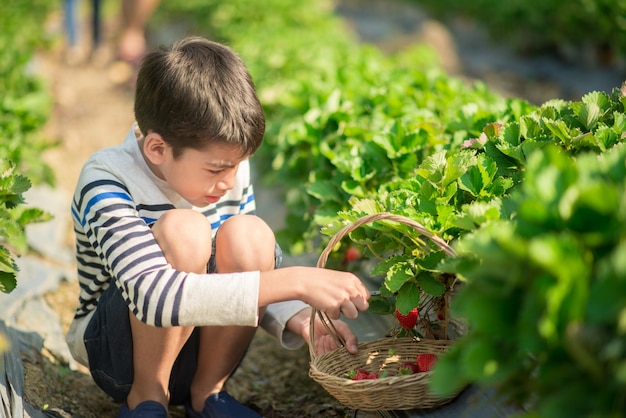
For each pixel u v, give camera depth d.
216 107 2.02
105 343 2.27
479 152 2.53
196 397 2.39
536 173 1.50
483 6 8.88
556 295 1.31
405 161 2.80
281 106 4.44
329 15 7.95
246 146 2.07
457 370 1.50
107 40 8.49
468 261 1.64
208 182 2.10
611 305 1.30
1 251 2.30
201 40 2.21
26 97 4.38
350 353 2.23
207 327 2.30
